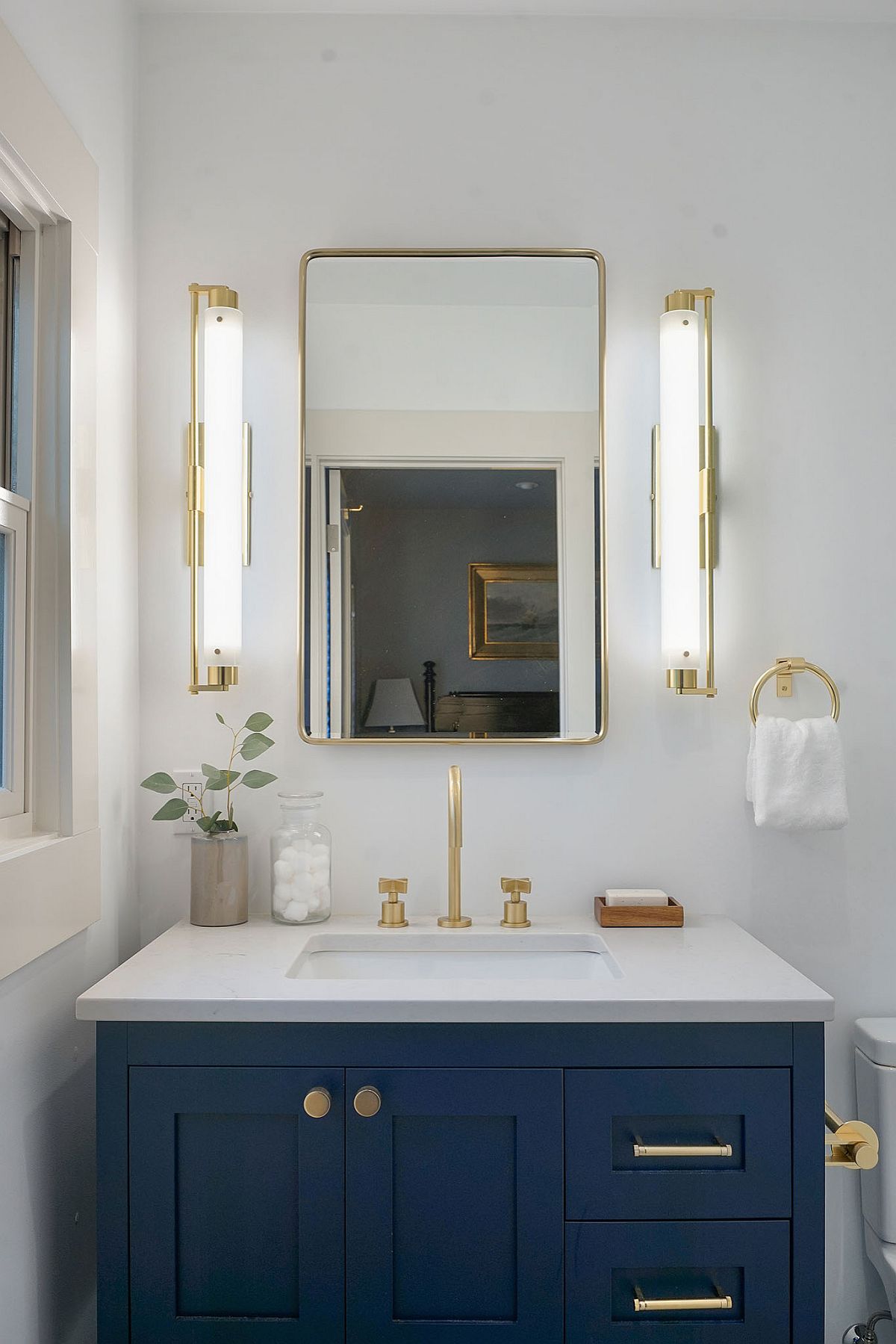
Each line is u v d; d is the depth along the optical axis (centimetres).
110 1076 134
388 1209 133
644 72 189
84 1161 159
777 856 186
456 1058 134
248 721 174
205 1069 134
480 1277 134
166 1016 133
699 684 186
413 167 188
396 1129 134
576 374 186
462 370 186
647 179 188
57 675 149
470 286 186
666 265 188
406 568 185
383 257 186
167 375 186
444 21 189
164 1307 133
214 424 176
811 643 187
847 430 188
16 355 148
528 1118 133
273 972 145
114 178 174
